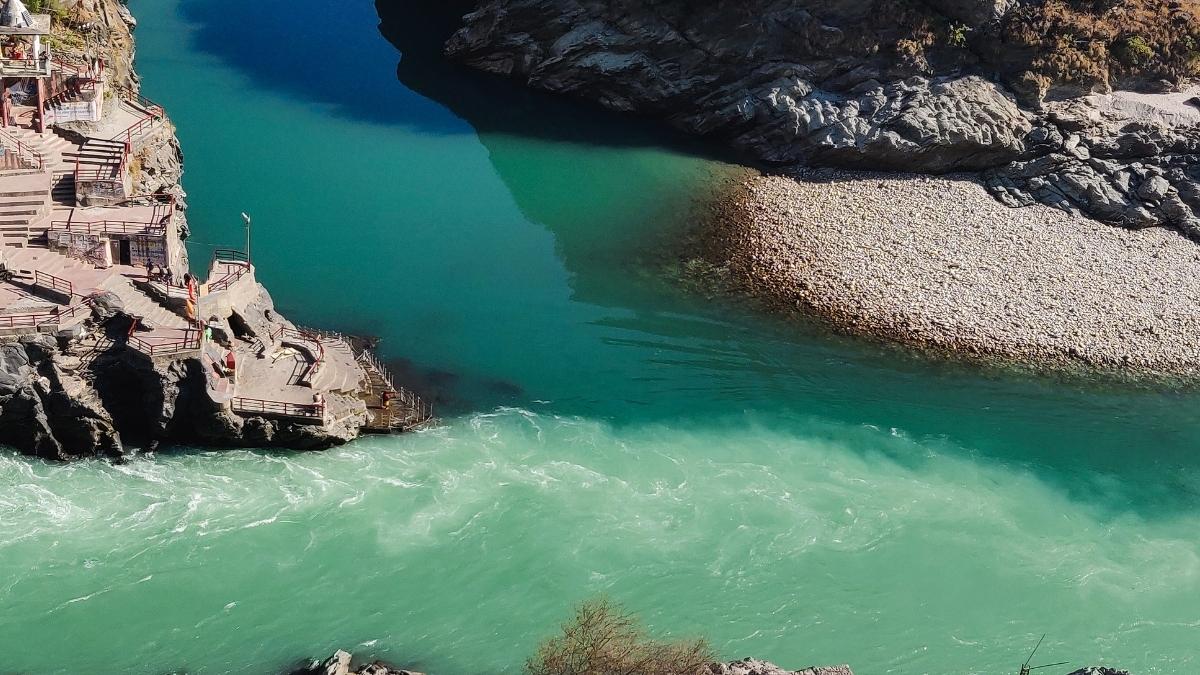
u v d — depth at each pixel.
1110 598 61.94
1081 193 100.94
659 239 95.12
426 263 88.88
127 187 74.56
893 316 86.75
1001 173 105.06
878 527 65.56
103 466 63.44
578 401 75.00
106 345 63.97
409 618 56.31
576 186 102.12
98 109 78.69
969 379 81.69
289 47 120.81
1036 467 73.06
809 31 109.19
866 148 105.38
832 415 76.38
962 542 65.12
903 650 57.31
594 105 117.25
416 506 63.06
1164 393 81.88
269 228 90.38
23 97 76.75
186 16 124.50
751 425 74.38
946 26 109.38
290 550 59.38
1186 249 96.69
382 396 71.31
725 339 83.75
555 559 60.41
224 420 64.31
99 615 54.81
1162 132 105.38
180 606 55.75
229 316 69.88
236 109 107.62
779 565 61.75
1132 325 87.25
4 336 61.38
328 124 107.56
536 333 82.12
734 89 111.88
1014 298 89.12
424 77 118.56
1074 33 110.06
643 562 60.91
